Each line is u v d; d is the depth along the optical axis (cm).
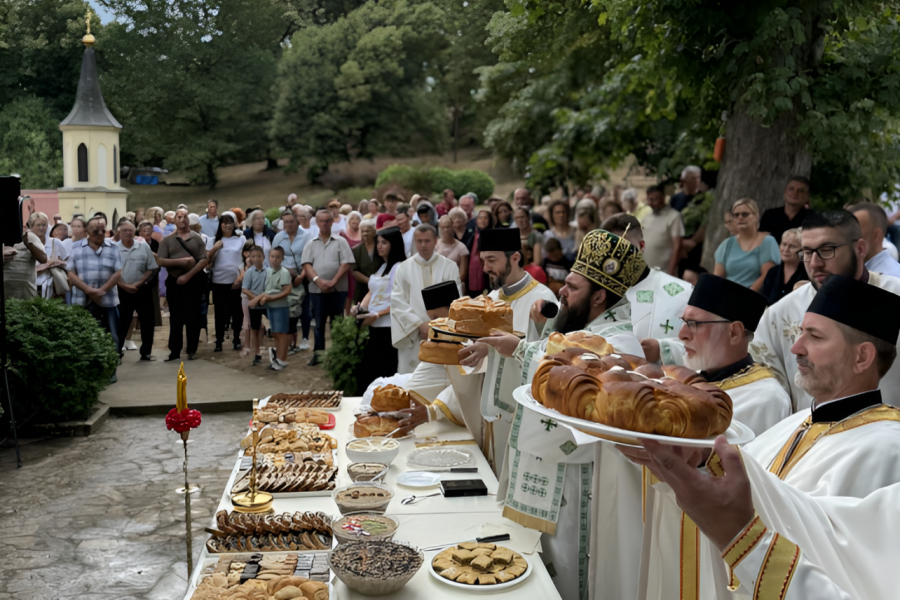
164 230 1245
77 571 441
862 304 184
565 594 296
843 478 177
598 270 290
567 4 671
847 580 151
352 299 1067
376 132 2070
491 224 845
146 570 443
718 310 275
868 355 185
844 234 302
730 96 697
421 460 360
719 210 785
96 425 740
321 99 1762
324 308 970
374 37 1212
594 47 843
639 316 483
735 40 672
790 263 531
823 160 791
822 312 189
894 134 840
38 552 466
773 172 746
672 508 224
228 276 1070
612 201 1084
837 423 189
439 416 409
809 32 686
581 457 288
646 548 231
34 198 1534
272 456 363
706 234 807
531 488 292
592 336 240
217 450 686
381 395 399
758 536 138
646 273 495
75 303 924
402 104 2016
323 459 359
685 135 1246
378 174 2098
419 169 2158
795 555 136
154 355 1055
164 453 675
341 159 1956
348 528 264
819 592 133
